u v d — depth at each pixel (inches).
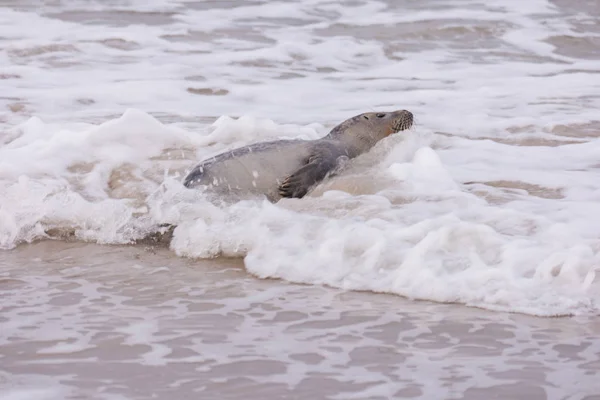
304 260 786.8
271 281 764.6
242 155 1034.7
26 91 1631.4
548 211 913.5
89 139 1168.8
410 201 946.1
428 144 1242.0
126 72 1831.9
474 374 568.1
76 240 901.2
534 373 569.0
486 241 788.6
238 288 747.4
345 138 1139.3
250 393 541.0
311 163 1016.9
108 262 828.0
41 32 2145.7
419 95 1665.8
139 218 924.6
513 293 701.9
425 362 587.5
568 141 1268.5
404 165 1061.8
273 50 2046.0
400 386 550.3
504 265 745.0
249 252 816.3
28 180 1001.5
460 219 855.7
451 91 1695.4
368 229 822.5
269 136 1245.1
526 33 2255.2
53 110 1492.4
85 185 1036.5
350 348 613.0
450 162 1150.3
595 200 964.6
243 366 581.3
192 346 616.4
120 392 542.6
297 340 627.5
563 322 658.8
